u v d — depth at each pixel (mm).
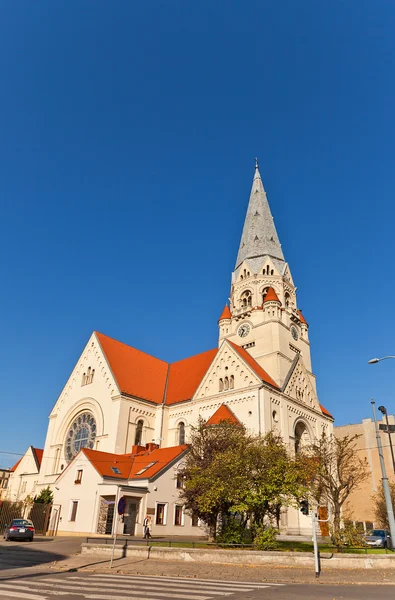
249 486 32906
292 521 57312
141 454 60344
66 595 17547
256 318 74562
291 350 73062
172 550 31375
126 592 18594
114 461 56125
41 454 87812
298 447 62688
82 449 55594
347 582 23672
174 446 61594
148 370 77688
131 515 48000
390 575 25844
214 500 34062
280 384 65688
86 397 71062
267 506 34156
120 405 65062
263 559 28922
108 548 33656
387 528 80250
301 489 33188
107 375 69438
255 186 96312
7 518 57125
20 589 18875
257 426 58000
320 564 27922
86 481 52438
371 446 100500
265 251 83000
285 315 75000
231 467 34188
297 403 66688
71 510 52250
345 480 57938
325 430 71688
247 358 66625
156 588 20016
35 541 44000
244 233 89875
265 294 78250
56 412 75625
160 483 50688
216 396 64312
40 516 54844
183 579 24141
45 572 25406
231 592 19125
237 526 35656
